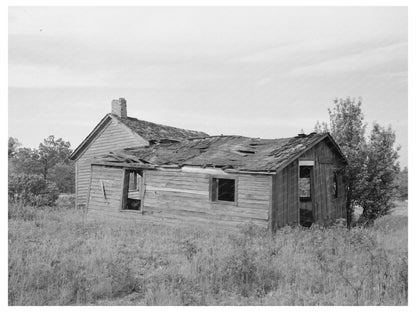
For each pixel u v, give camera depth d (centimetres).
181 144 2344
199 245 1378
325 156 2028
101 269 1049
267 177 1677
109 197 2183
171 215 1952
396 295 901
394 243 1443
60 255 1191
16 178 2722
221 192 2480
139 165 2066
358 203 2198
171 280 1010
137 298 923
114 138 2873
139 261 1180
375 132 2186
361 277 994
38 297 884
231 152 1991
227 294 933
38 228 1647
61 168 5144
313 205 1912
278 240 1429
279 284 974
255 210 1695
